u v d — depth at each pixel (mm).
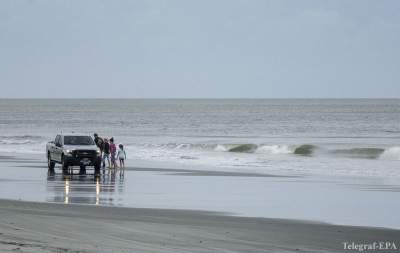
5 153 88062
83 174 57219
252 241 24516
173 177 54500
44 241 22266
